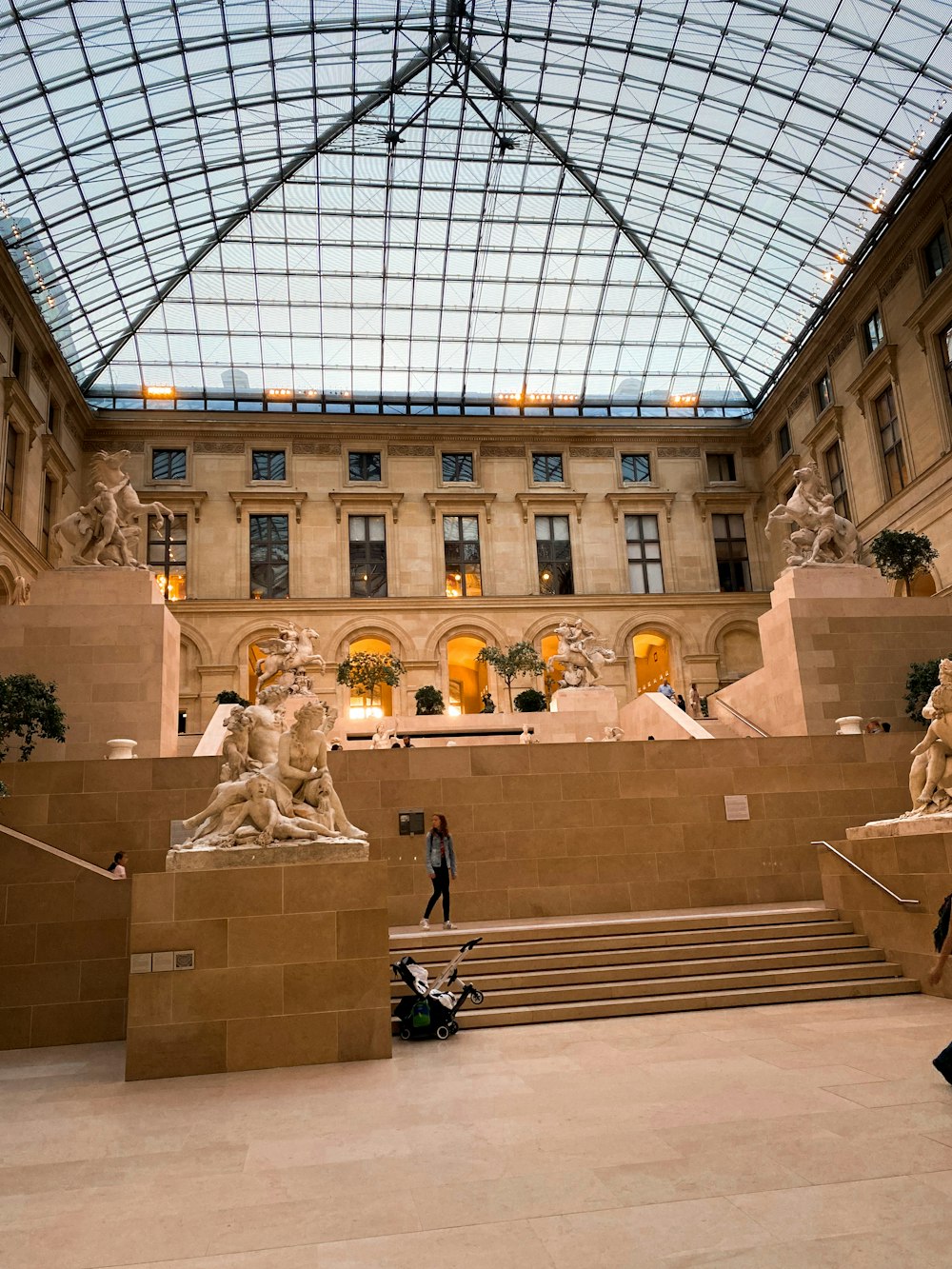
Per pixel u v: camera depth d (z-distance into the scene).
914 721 22.56
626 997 11.16
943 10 27.69
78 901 11.93
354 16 31.83
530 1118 6.76
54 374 37.50
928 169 32.12
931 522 32.16
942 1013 9.87
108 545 22.36
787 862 16.55
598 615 43.12
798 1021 9.89
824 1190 5.07
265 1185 5.64
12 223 32.97
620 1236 4.63
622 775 16.44
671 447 46.47
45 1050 11.13
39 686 18.45
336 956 9.52
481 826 15.94
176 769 15.45
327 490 43.50
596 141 38.09
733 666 43.69
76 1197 5.59
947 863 10.87
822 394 41.00
